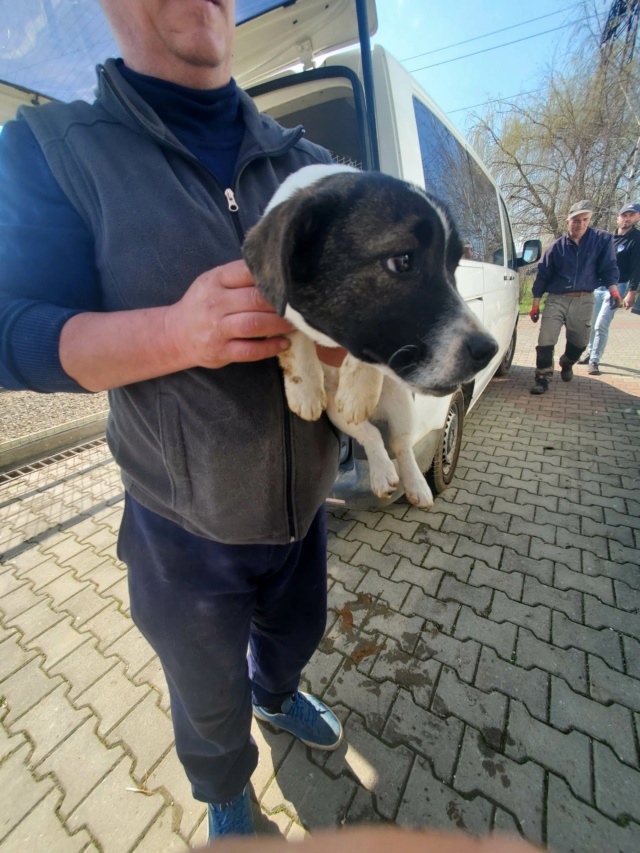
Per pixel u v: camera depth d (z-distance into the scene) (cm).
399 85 233
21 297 103
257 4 220
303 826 169
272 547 136
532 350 1030
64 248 104
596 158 1883
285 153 139
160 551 128
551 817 165
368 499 244
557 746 186
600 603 256
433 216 119
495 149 2092
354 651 234
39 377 100
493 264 437
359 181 120
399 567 292
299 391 122
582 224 568
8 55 221
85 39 218
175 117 113
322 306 123
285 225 98
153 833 169
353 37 257
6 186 100
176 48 105
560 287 614
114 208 99
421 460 276
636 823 162
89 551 338
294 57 275
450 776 179
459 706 204
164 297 104
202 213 106
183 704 131
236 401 112
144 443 119
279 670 175
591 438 485
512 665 221
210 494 115
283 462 122
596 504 354
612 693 206
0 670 241
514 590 268
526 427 528
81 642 255
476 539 316
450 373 118
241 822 158
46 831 172
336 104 281
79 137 101
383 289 119
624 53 1689
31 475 471
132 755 195
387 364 126
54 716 214
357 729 198
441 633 241
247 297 91
